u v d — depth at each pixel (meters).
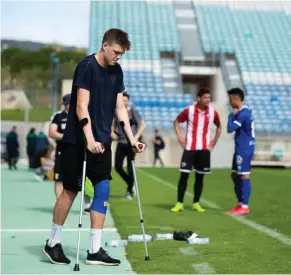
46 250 5.18
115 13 43.16
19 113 61.03
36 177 18.66
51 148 18.17
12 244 6.16
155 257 5.39
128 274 4.66
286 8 45.06
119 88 5.25
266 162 28.30
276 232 7.10
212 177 19.14
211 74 38.88
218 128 9.52
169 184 15.91
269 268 4.93
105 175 5.15
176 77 38.22
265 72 39.09
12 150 23.98
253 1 45.03
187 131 9.39
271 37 42.28
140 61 39.03
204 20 43.34
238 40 41.56
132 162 5.66
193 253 5.61
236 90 8.95
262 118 33.78
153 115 33.69
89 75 5.00
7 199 11.39
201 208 9.45
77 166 5.11
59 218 5.17
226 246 6.05
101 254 5.06
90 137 4.89
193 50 40.28
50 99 67.19
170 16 43.44
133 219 8.23
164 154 30.06
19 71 82.44
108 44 5.01
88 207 8.93
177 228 7.39
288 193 13.41
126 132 5.39
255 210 9.67
